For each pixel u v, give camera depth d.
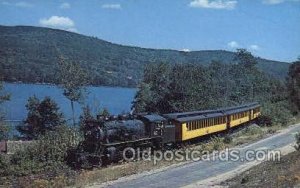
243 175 30.08
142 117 41.28
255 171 30.84
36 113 75.88
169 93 78.19
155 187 27.31
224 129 57.81
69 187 27.19
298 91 95.31
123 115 39.22
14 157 32.62
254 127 68.12
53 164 32.72
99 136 35.19
